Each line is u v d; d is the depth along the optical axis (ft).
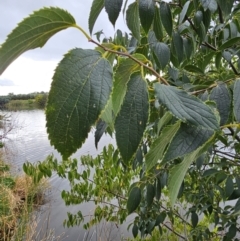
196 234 5.23
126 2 1.96
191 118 0.82
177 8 2.77
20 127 31.01
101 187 7.75
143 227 5.11
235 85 1.19
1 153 21.77
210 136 0.89
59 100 0.72
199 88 2.04
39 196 13.61
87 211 12.13
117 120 0.84
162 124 1.49
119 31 3.18
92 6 1.28
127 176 7.66
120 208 7.89
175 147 0.89
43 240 9.68
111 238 9.11
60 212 12.38
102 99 0.73
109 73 0.77
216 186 4.17
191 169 4.26
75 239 10.39
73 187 8.13
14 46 0.76
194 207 4.88
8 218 11.13
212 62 4.10
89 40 0.81
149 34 2.27
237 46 2.58
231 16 2.66
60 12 0.76
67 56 0.75
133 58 0.90
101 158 7.98
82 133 0.70
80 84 0.73
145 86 0.86
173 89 0.87
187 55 2.62
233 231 4.17
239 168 3.95
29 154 22.31
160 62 1.97
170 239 7.34
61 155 0.70
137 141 0.82
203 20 2.29
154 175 3.33
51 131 0.70
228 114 1.39
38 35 0.77
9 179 16.63
